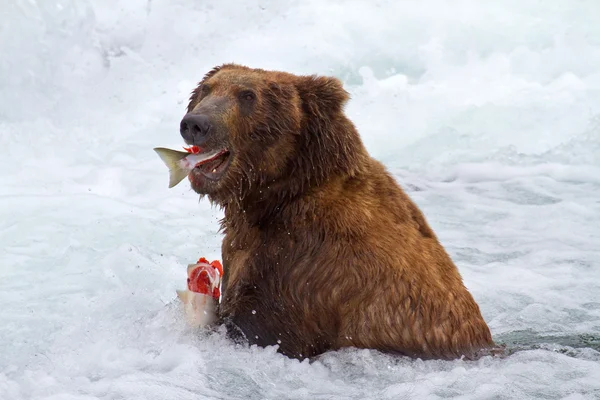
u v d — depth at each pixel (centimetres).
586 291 1173
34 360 916
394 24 2325
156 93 2069
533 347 970
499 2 2412
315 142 891
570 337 1011
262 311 895
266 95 888
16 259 1248
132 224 1405
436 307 889
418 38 2300
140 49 2220
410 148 1928
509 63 2267
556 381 867
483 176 1766
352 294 877
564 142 1933
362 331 883
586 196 1636
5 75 1989
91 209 1464
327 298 880
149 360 909
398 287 877
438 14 2356
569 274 1241
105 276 1189
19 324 1020
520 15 2380
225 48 2225
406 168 1827
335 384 859
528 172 1780
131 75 2116
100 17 2277
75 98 2009
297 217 890
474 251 1348
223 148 870
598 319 1073
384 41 2288
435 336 888
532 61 2266
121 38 2238
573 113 2041
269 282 893
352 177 904
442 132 1973
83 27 2167
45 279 1180
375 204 902
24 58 2038
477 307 941
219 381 859
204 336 919
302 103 896
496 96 2131
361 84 2188
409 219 920
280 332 894
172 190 1609
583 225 1478
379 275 874
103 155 1780
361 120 2034
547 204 1588
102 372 882
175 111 1995
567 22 2364
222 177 880
